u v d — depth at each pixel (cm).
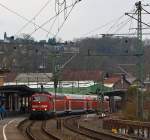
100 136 6688
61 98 13100
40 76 19112
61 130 8038
